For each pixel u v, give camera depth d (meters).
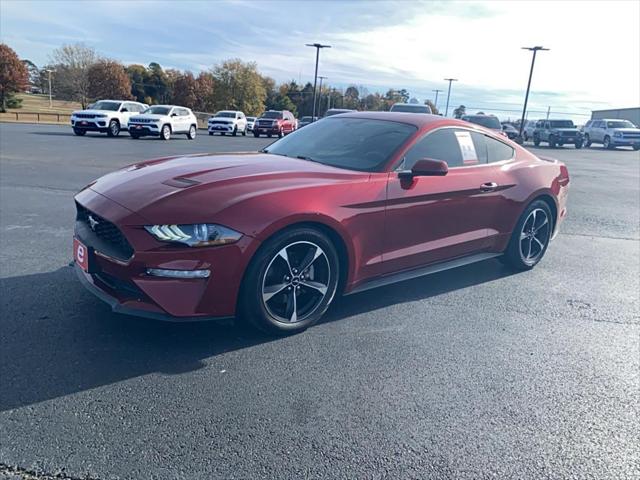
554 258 5.67
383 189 3.62
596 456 2.29
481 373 2.99
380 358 3.12
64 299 3.73
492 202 4.48
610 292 4.57
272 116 34.97
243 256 2.96
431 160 3.65
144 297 2.90
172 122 24.59
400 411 2.56
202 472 2.07
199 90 78.31
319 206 3.25
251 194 3.08
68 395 2.56
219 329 3.38
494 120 21.09
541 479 2.13
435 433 2.40
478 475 2.13
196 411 2.48
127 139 22.94
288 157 4.10
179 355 3.02
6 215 6.43
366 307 3.95
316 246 3.32
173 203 2.94
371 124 4.33
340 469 2.13
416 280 4.69
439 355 3.20
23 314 3.45
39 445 2.18
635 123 50.75
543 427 2.49
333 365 3.00
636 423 2.56
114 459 2.12
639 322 3.89
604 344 3.47
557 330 3.68
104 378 2.73
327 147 4.18
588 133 36.75
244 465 2.12
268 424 2.40
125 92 70.25
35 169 10.81
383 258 3.74
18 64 58.97
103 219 3.03
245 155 4.22
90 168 11.40
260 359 3.03
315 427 2.40
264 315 3.17
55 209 6.88
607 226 7.63
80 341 3.12
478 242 4.45
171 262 2.83
